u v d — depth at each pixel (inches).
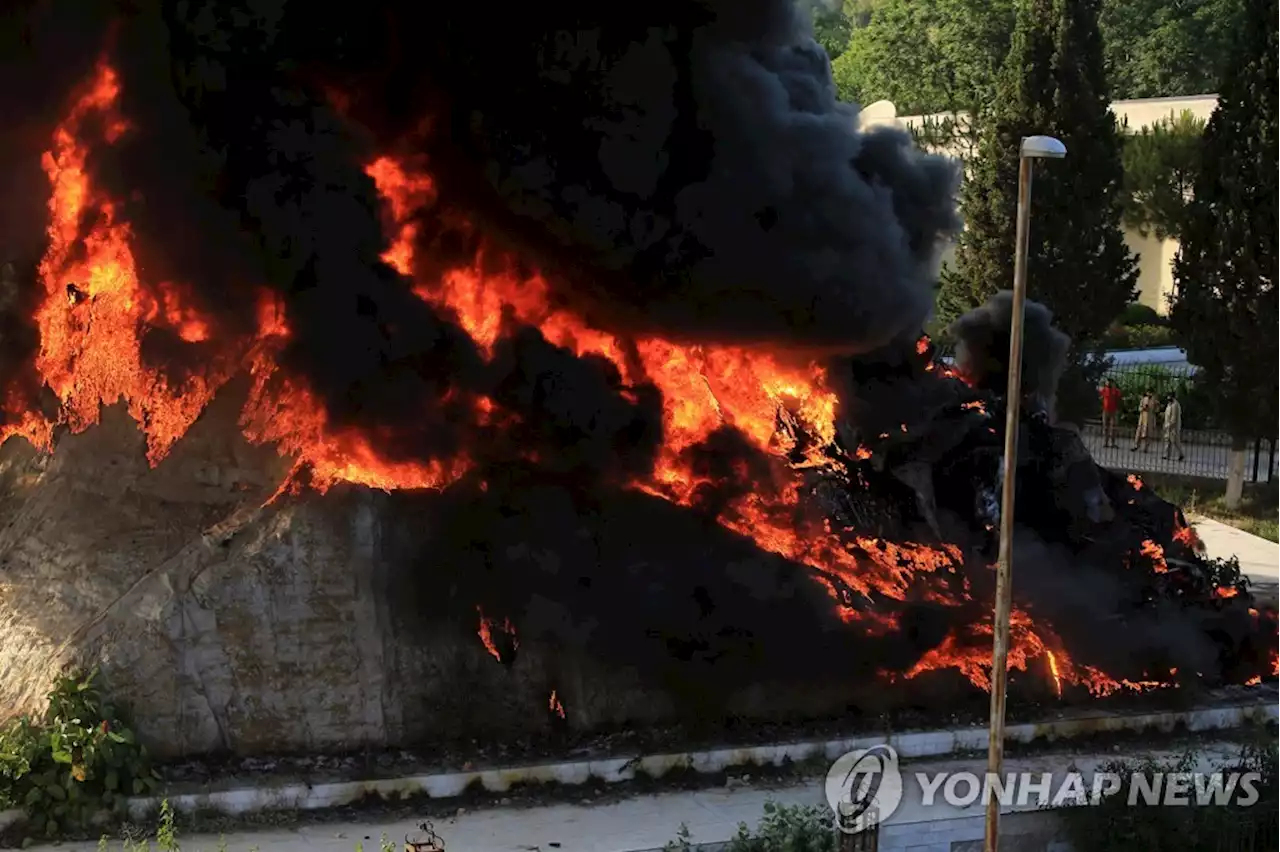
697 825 537.3
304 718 564.4
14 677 559.2
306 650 570.3
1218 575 763.4
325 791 537.6
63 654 554.3
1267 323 1054.4
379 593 586.9
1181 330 1096.8
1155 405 1282.0
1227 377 1080.2
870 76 2140.7
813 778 584.4
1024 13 1187.9
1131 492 788.6
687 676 608.7
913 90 2078.0
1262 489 1146.0
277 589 573.9
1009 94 1178.6
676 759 580.1
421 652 585.9
